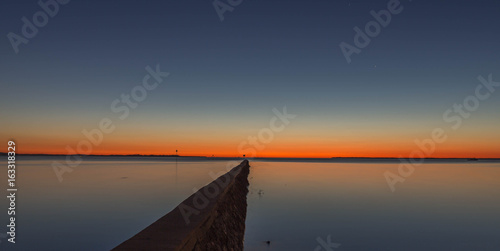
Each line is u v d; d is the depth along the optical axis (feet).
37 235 30.07
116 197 53.21
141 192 59.47
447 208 48.16
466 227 36.29
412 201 54.44
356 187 75.61
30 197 53.01
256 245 29.01
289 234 32.65
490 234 33.42
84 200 49.98
